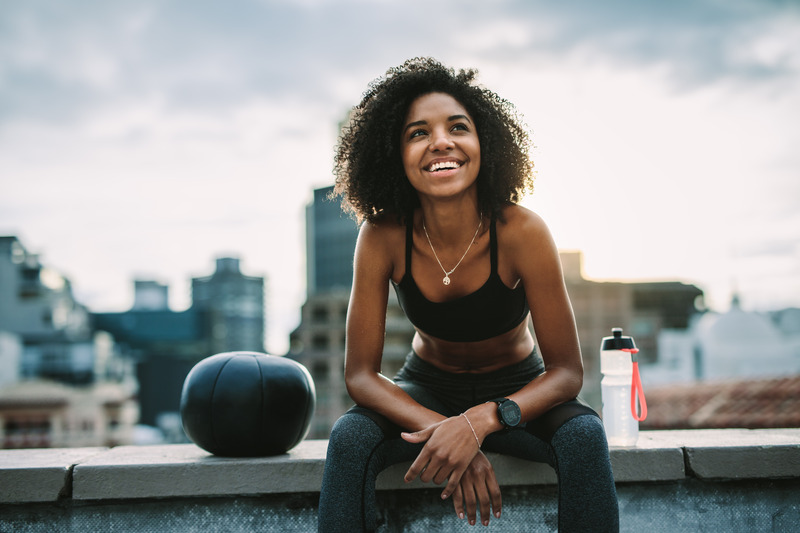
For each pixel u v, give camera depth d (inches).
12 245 2731.3
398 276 82.5
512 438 78.7
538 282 77.5
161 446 105.4
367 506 67.6
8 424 2070.6
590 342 2165.4
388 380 77.9
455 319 79.2
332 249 3225.9
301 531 88.0
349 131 90.4
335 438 69.2
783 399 660.1
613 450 88.7
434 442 68.4
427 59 86.1
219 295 5620.1
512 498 88.4
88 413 2196.1
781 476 89.7
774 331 1473.9
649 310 2268.7
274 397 90.7
